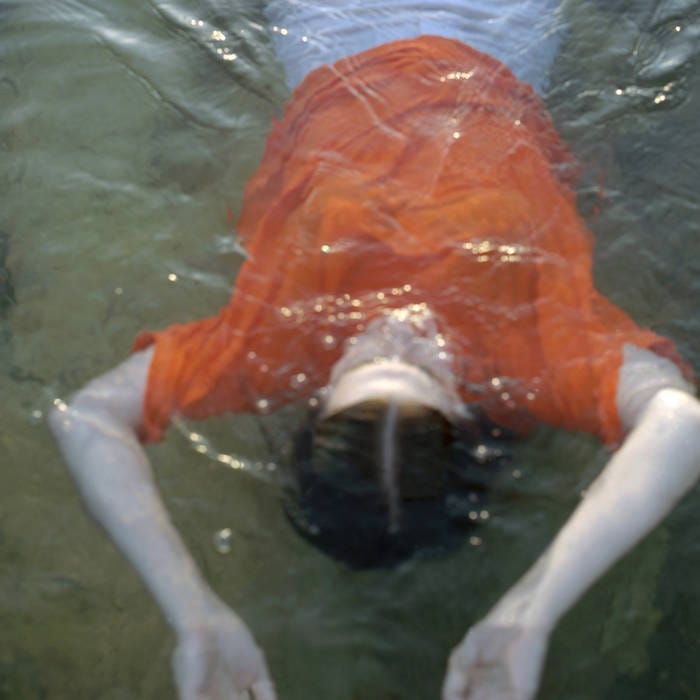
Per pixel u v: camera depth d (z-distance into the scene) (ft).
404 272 7.13
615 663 6.78
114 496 6.46
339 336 6.98
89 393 6.93
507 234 7.39
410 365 6.55
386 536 6.30
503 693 5.90
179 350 7.09
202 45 10.59
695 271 8.89
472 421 6.78
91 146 9.97
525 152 8.29
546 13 10.09
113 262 8.97
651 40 10.46
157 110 10.20
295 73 9.58
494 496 6.76
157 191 9.52
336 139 8.14
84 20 11.07
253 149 9.67
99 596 7.19
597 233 9.03
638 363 7.00
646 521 6.33
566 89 9.92
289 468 6.81
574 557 6.21
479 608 6.59
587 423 6.96
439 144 7.99
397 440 6.17
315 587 6.71
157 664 6.86
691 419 6.63
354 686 6.43
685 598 7.11
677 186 9.42
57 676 6.88
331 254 7.20
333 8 9.68
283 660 6.49
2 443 7.84
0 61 10.74
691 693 6.72
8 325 8.60
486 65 9.06
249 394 7.04
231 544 6.91
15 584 7.25
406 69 8.74
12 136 10.08
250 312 7.23
